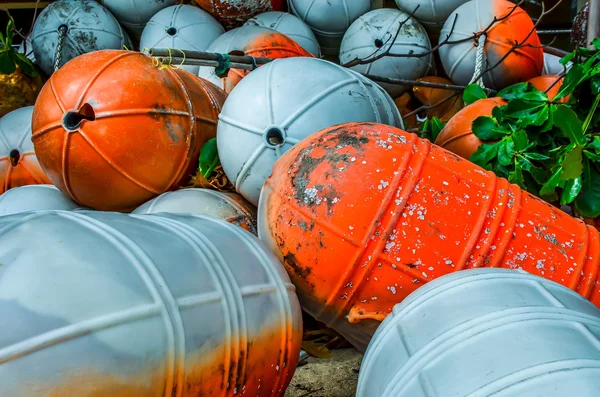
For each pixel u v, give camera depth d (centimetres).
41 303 79
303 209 127
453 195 125
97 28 300
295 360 121
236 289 107
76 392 77
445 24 286
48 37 297
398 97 312
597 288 127
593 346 89
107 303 84
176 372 89
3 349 75
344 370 175
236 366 101
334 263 124
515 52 262
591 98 184
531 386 81
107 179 174
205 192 180
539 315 95
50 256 86
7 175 233
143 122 170
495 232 124
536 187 181
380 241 121
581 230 133
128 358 83
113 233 97
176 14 303
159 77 178
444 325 100
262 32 266
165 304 91
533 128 184
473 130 192
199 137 190
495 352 89
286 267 132
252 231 176
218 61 202
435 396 89
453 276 112
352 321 127
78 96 168
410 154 129
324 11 320
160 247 101
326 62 176
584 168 166
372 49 297
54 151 172
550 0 371
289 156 139
